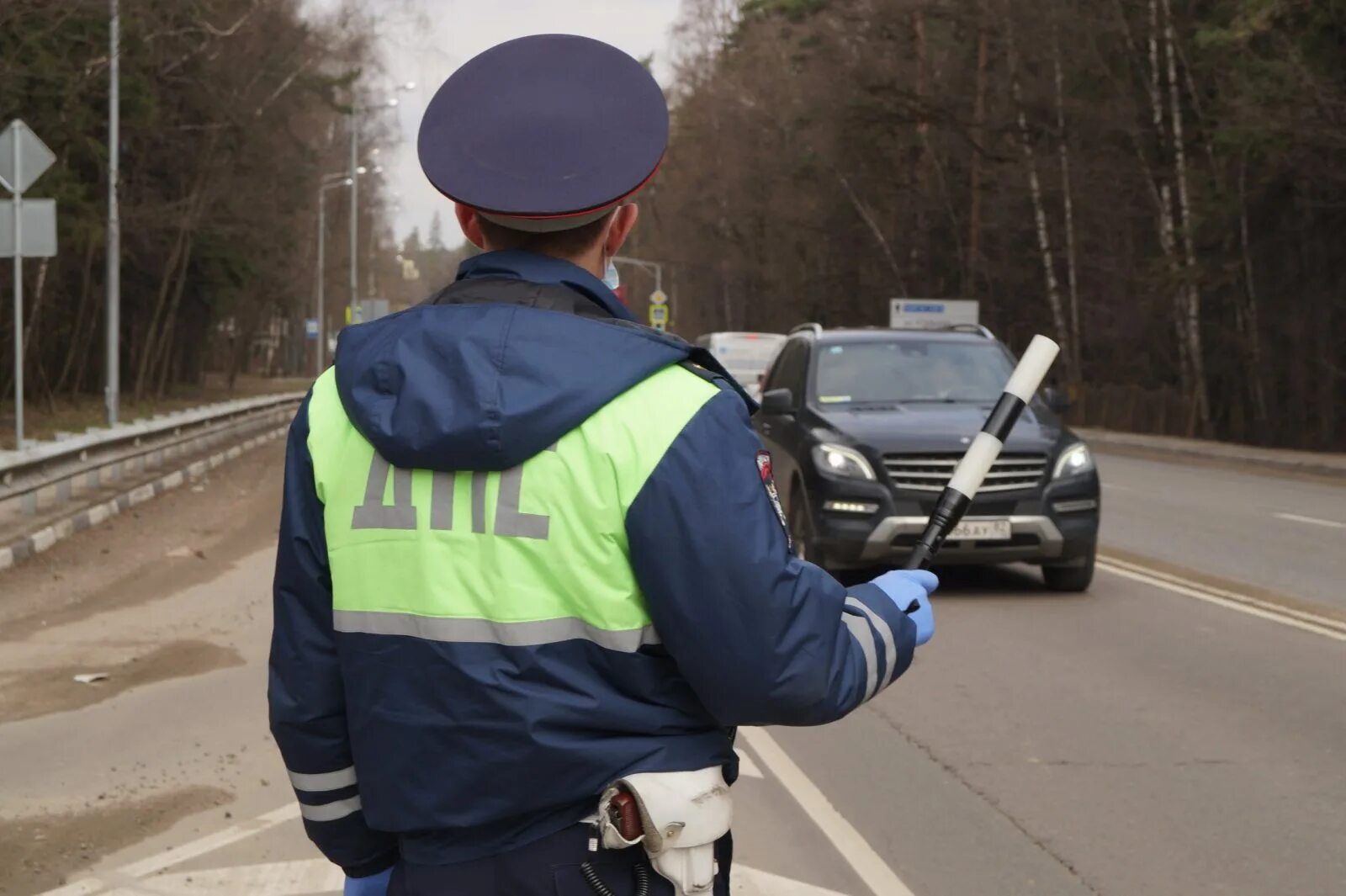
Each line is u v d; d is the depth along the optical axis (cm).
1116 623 1050
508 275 219
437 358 207
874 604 223
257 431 3544
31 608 1081
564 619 204
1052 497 1130
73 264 3581
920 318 4941
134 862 539
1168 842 575
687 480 201
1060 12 4284
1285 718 771
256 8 3619
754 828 600
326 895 508
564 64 219
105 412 3544
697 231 8138
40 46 2502
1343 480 2539
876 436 1141
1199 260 3775
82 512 1508
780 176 6594
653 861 206
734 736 225
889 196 5688
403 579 208
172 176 3806
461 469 205
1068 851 566
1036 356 260
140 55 2939
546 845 209
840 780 670
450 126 219
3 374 3484
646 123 216
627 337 207
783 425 1297
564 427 202
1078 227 4903
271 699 228
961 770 683
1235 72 3225
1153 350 4862
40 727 734
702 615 200
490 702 203
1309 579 1273
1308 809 616
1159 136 4156
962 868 548
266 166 4106
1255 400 3891
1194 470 2748
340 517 214
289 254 5234
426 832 213
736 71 7319
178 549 1405
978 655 942
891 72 5091
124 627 1012
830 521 1135
